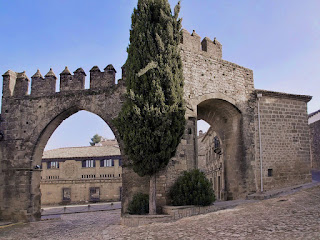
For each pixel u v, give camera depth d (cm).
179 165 1711
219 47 2061
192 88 1853
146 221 1505
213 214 1492
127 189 1769
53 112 2075
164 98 1572
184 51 1862
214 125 2295
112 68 2023
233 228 1144
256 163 2025
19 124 2128
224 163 2195
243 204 1666
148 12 1684
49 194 4338
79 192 4306
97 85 2025
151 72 1580
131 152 1566
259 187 2002
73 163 4512
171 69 1623
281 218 1207
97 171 4428
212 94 1930
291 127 2180
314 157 3219
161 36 1644
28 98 2145
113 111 1948
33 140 2084
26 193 2034
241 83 2086
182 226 1313
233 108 2041
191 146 1781
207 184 1631
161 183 1652
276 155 2095
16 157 2092
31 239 1506
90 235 1438
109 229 1532
